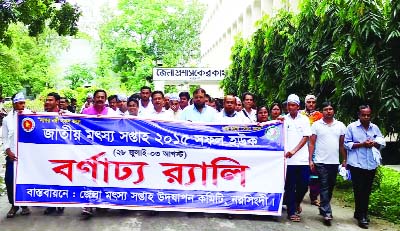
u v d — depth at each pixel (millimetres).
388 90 7371
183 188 7059
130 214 7246
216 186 7047
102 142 7070
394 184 10133
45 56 38281
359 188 6949
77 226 6520
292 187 7090
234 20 32469
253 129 7027
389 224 7184
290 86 10414
